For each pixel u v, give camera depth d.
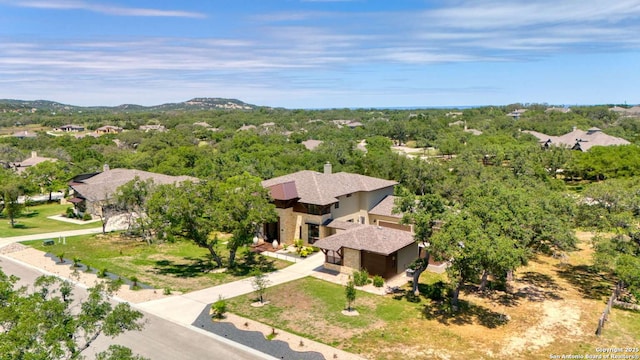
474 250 22.36
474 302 27.53
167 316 24.80
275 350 20.91
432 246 24.95
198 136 142.00
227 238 44.41
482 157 74.12
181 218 32.25
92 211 54.12
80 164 80.75
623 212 29.59
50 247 40.53
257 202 33.41
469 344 21.80
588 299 27.97
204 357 20.25
